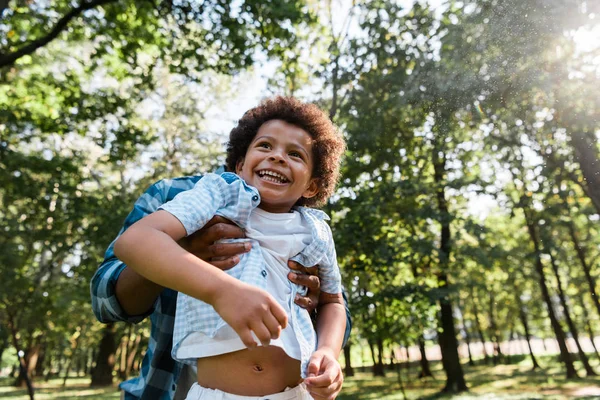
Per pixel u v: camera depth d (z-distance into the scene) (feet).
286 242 4.58
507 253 54.44
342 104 31.96
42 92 34.65
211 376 4.03
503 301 98.37
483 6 12.04
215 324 3.97
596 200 25.35
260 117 5.36
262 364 4.02
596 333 116.98
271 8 27.48
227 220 4.32
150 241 3.33
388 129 27.89
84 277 52.13
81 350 141.59
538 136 22.99
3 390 77.15
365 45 28.19
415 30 22.48
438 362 133.49
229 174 4.76
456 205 54.19
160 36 31.27
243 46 29.09
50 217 47.47
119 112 35.94
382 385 70.44
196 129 60.90
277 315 3.06
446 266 45.55
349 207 34.04
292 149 4.90
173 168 60.34
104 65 34.04
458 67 12.37
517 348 198.29
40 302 47.16
